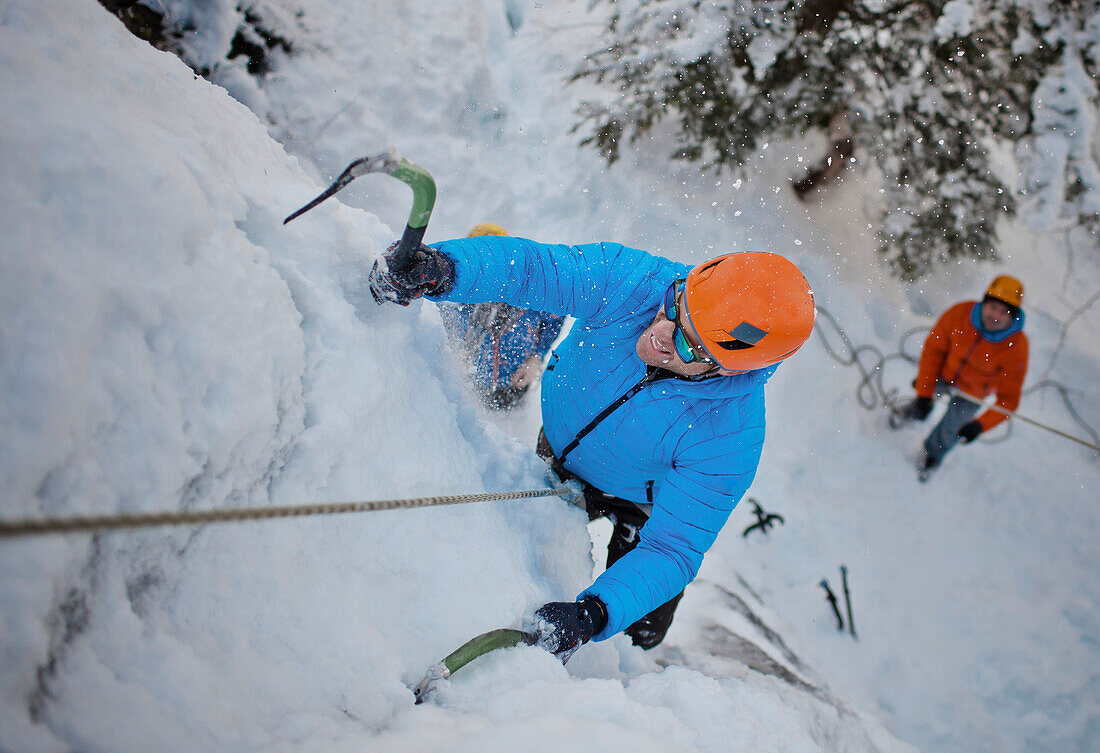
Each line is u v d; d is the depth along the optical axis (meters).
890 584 4.14
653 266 1.80
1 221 0.86
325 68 3.65
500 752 1.12
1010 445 5.03
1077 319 5.70
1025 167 5.05
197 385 1.06
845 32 4.62
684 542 1.79
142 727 0.91
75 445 0.88
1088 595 4.36
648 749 1.20
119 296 0.95
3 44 0.99
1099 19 4.85
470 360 2.46
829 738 2.32
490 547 1.70
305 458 1.32
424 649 1.42
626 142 4.58
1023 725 3.70
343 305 1.49
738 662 2.82
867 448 4.70
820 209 5.03
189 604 1.10
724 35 4.55
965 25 4.66
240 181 1.39
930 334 4.49
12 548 0.80
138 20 3.16
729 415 1.76
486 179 4.15
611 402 1.86
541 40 4.50
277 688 1.12
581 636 1.60
